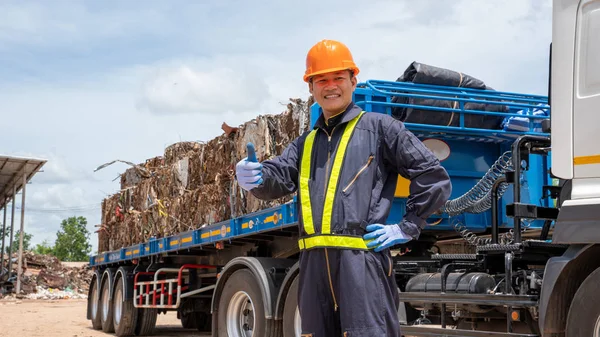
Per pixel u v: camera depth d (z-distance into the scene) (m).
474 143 6.90
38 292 29.61
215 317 8.11
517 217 5.37
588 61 4.64
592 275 4.38
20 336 12.23
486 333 5.19
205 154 10.10
